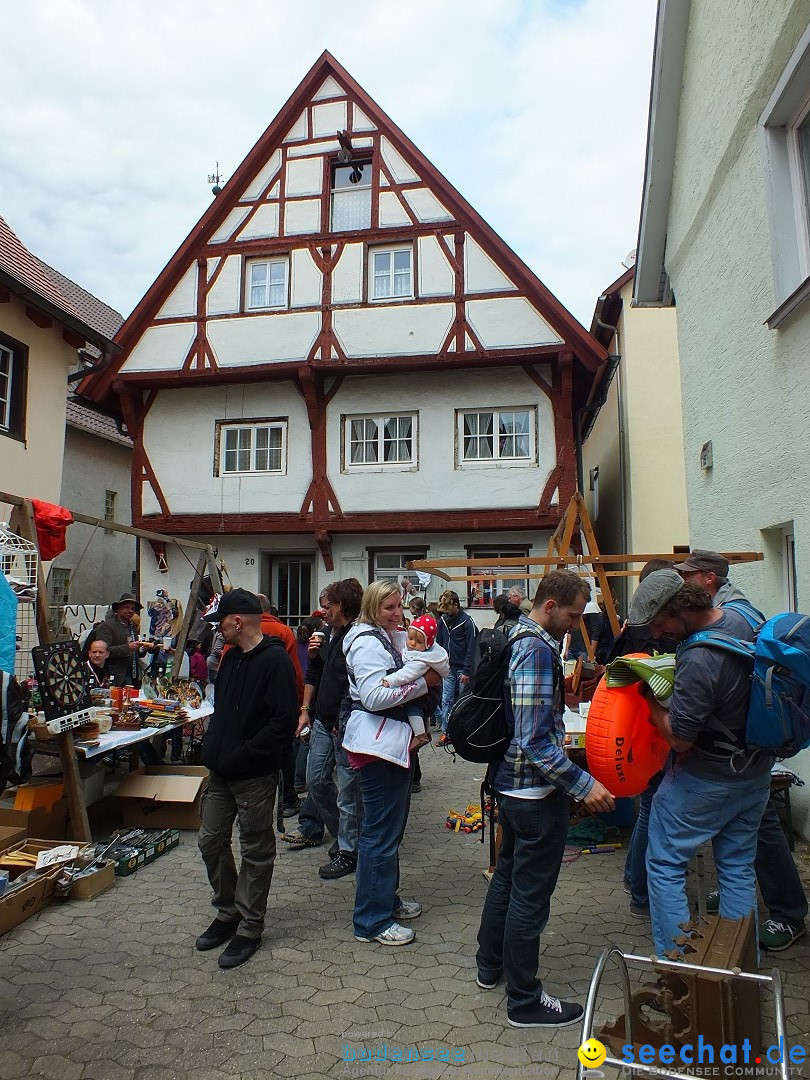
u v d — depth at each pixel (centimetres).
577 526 1264
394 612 373
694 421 683
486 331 1293
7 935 367
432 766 769
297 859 482
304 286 1373
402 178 1362
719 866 299
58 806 487
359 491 1343
